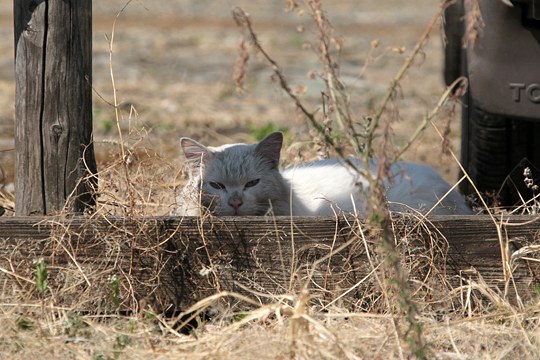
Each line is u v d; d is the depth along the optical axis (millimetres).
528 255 11023
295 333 8836
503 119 14641
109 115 27438
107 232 11109
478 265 11102
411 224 11109
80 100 11539
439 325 9945
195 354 8977
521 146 14727
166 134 24672
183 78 37000
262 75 38781
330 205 12547
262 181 14008
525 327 10094
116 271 11078
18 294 10719
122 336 9781
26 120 11523
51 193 11648
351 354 8805
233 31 59531
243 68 8375
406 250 10992
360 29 60500
